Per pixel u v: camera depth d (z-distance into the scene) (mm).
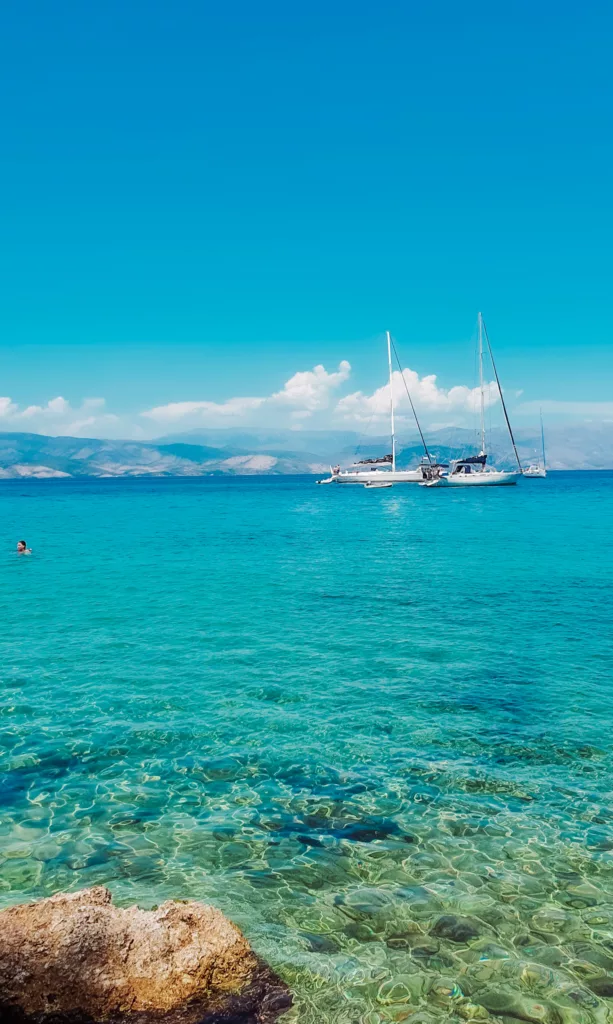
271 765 10414
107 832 8430
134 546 40188
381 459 157125
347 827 8609
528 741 11289
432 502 90562
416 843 8227
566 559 32594
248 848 8086
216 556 35250
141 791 9570
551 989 5875
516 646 17031
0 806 9094
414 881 7434
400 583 26406
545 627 19000
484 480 124688
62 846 8086
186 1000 5414
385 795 9469
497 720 12203
